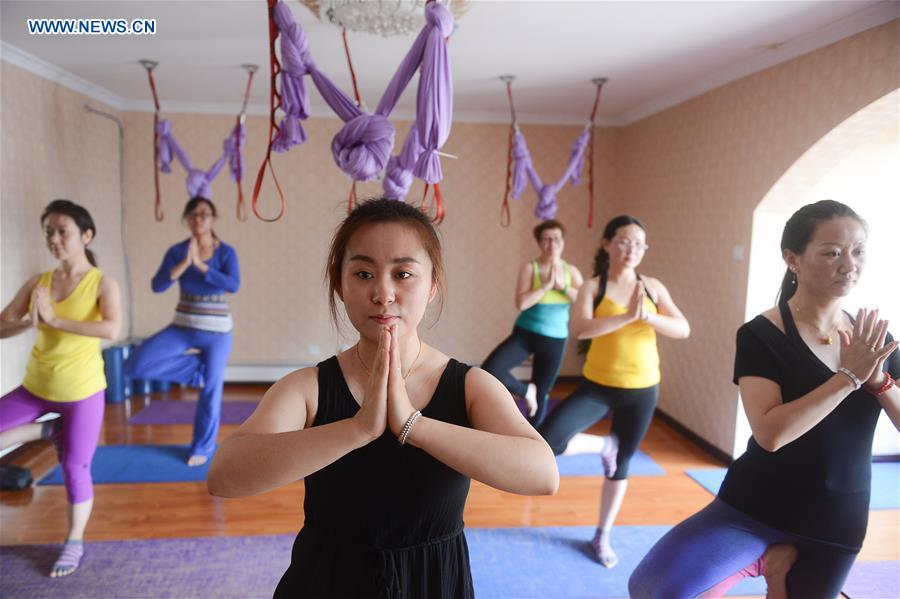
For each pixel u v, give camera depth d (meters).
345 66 3.71
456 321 5.32
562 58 3.44
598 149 5.27
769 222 3.41
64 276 2.33
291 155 5.07
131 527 2.67
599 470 3.46
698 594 1.45
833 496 1.36
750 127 3.43
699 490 3.22
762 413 1.36
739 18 2.71
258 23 2.91
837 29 2.74
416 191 5.13
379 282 0.87
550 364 3.55
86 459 2.35
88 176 4.39
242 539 2.59
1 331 2.24
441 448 0.82
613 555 2.47
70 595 2.17
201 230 3.33
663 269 4.47
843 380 1.24
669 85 4.05
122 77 4.05
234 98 4.75
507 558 2.50
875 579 2.37
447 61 2.11
